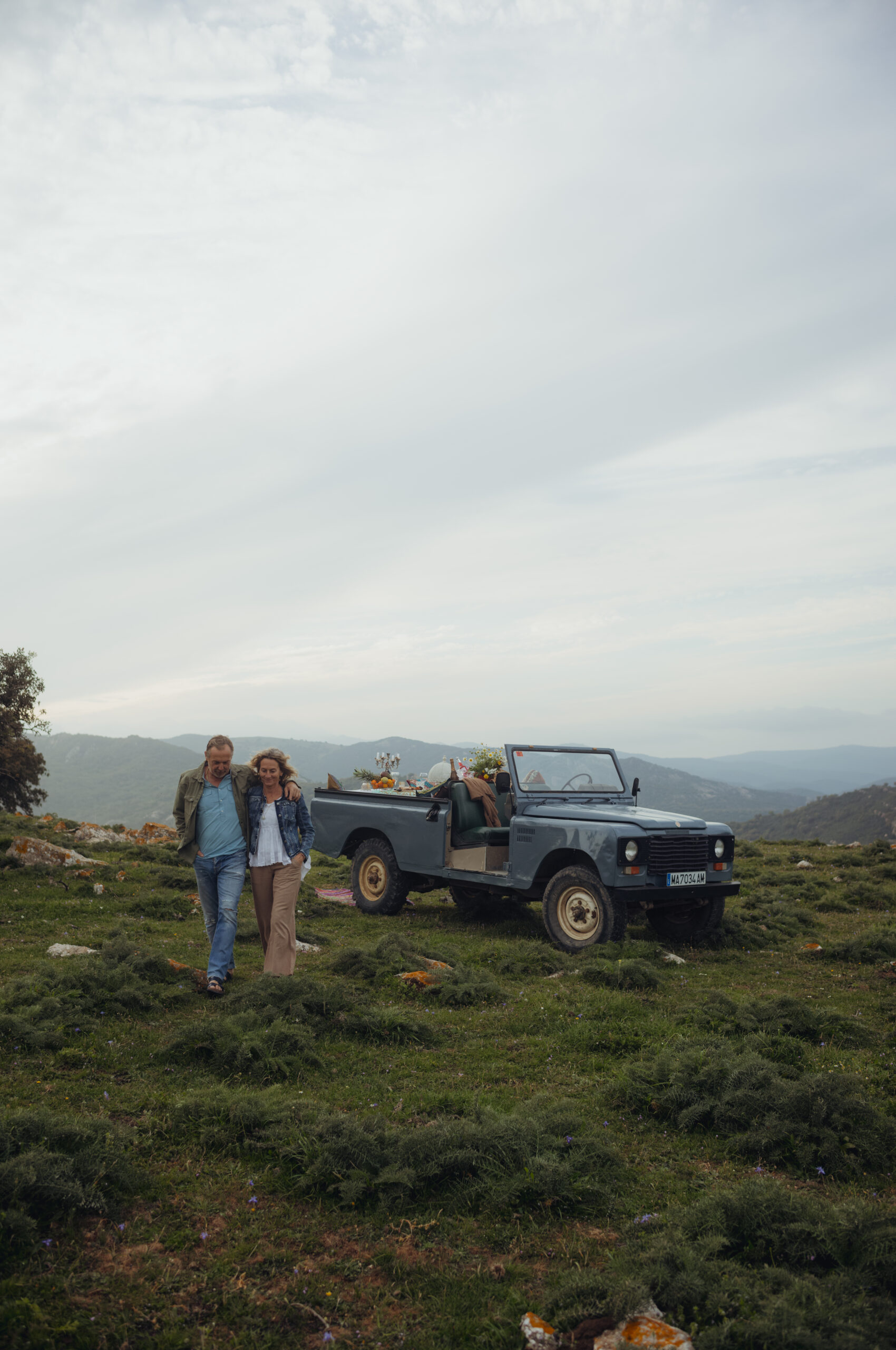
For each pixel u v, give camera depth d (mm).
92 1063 4797
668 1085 4492
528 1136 3703
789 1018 5863
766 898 11961
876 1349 2387
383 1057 5191
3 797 41250
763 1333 2424
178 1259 2896
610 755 10789
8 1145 3305
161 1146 3754
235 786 6668
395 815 10617
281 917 6691
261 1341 2496
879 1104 4473
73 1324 2469
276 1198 3365
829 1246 2934
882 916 11445
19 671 41094
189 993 6266
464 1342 2527
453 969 7109
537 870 9172
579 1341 2486
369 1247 3047
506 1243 3094
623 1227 3205
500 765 10820
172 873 12039
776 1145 3893
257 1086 4590
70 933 8445
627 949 8133
